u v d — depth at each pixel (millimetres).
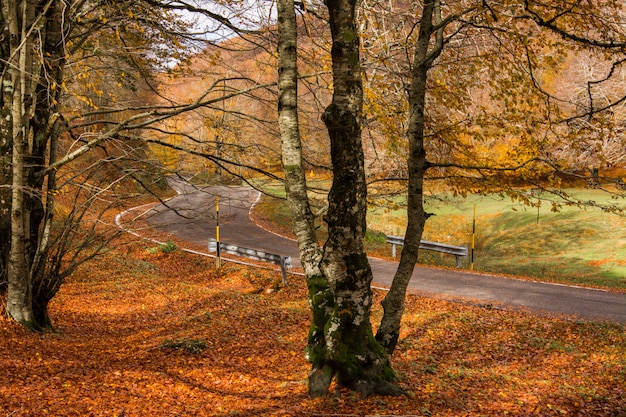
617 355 9602
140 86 15094
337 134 6438
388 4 10484
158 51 11984
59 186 10250
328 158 11516
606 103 25688
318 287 7316
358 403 6328
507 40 8719
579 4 7785
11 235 9719
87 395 6422
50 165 9641
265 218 32062
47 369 7352
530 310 13031
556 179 8484
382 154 11492
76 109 11094
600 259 22219
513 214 31344
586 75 27047
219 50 11891
